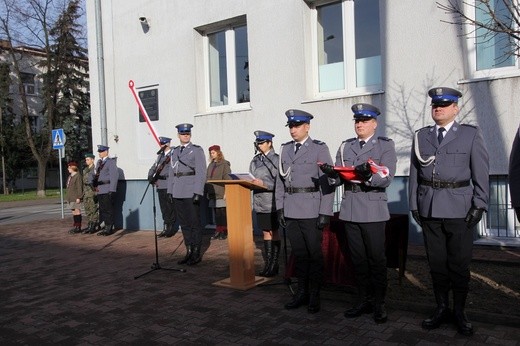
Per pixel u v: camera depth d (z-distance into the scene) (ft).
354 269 16.21
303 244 16.60
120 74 37.50
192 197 23.85
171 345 14.07
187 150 24.34
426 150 14.32
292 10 28.30
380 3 25.12
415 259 22.30
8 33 93.66
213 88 34.09
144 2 35.50
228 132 31.55
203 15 32.42
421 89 23.99
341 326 14.78
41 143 100.94
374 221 14.80
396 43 24.66
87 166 37.81
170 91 34.63
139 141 36.78
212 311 16.80
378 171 14.01
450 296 16.63
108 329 15.64
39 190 98.89
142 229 37.17
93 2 38.55
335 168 14.57
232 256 19.57
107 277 22.36
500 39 22.35
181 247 29.25
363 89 26.61
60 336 15.26
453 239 13.79
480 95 22.47
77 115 109.60
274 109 29.32
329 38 28.17
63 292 20.20
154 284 20.68
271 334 14.44
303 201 16.24
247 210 19.53
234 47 32.55
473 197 13.58
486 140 22.43
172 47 34.30
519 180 12.85
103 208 35.55
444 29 23.25
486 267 20.25
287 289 19.06
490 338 13.26
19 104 118.93
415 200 14.61
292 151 16.94
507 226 23.03
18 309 18.20
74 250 29.91
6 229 41.96
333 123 26.86
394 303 15.93
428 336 13.62
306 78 28.04
